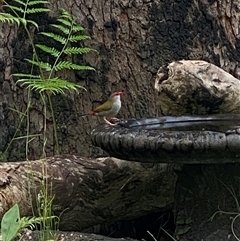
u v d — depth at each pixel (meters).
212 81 3.20
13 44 3.74
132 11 3.90
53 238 2.61
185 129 2.87
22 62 3.75
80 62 3.82
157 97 3.59
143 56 3.91
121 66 3.89
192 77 3.18
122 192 3.48
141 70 3.91
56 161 3.25
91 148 3.84
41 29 3.75
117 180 3.42
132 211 3.63
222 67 4.05
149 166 3.50
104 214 3.49
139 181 3.50
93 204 3.38
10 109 3.72
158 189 3.59
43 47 2.94
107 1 3.86
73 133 3.83
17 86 3.74
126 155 2.69
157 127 3.00
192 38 3.99
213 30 4.04
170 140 2.52
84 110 3.83
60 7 3.77
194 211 3.04
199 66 3.21
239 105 3.29
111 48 3.87
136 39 3.90
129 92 3.90
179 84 3.20
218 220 2.97
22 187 2.92
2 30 3.72
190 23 3.99
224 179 2.97
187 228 3.04
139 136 2.60
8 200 2.79
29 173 3.01
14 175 2.95
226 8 4.07
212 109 3.26
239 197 2.96
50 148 3.79
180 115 3.20
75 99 3.82
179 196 3.11
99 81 3.85
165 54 3.94
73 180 3.21
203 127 2.92
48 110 3.78
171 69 3.22
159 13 3.93
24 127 3.76
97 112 3.27
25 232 2.67
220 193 2.98
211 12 4.03
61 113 3.80
